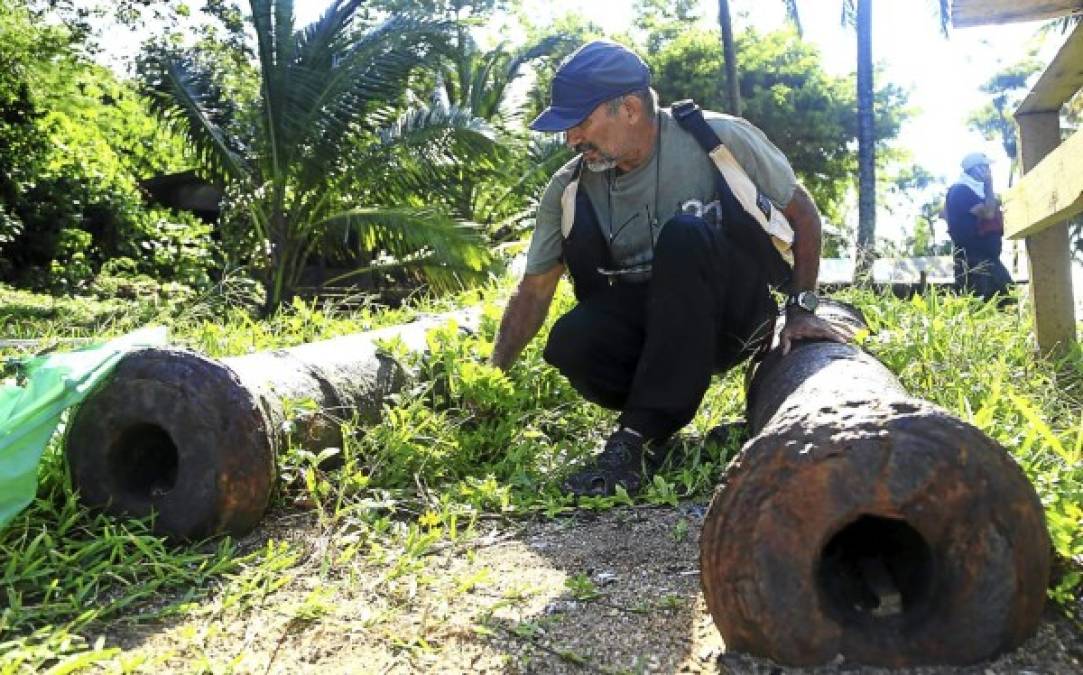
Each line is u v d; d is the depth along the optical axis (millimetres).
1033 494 1874
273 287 13938
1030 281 4777
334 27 13398
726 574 1914
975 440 1842
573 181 3498
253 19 12859
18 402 2844
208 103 13820
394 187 13508
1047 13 4664
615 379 3656
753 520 1880
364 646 2258
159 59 13797
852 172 28438
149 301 9039
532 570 2713
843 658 1895
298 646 2264
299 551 2869
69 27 20094
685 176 3381
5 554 2697
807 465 1843
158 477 3125
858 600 1968
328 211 14000
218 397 2904
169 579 2631
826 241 10555
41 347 5062
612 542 2916
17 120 19281
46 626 2273
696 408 3350
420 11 13859
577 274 3594
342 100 13195
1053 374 4113
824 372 2453
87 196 18688
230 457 2887
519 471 3535
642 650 2172
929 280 7895
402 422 3693
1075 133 3590
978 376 4008
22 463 2711
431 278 12984
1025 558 1855
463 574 2697
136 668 2146
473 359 4285
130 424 2936
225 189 15180
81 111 20984
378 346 4172
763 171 3336
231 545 2949
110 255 18781
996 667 1896
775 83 27641
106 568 2623
